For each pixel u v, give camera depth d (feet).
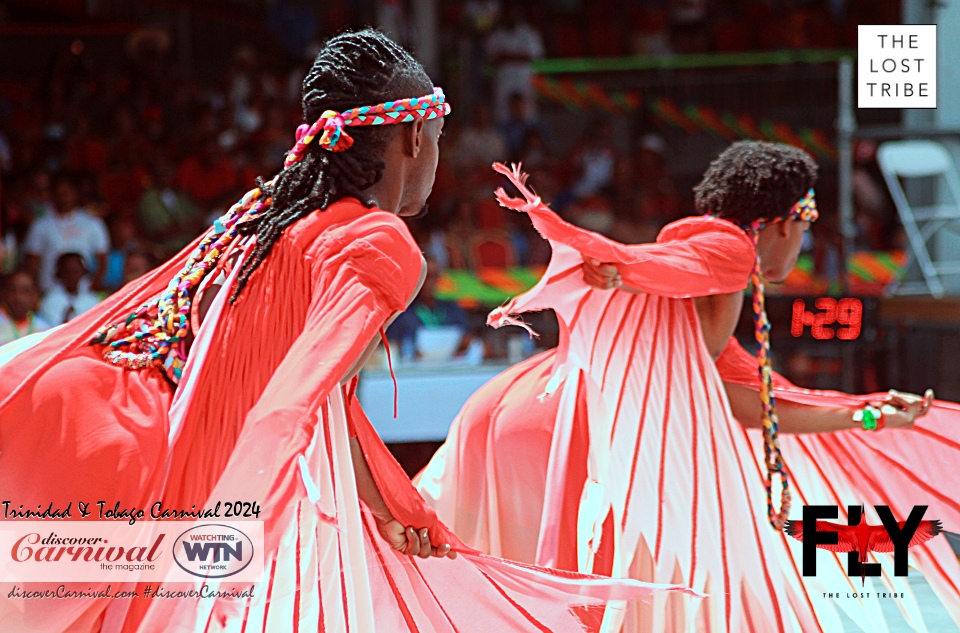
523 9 112.98
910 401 26.40
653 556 23.86
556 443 24.39
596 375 24.67
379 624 18.94
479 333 62.75
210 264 17.15
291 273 16.34
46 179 75.10
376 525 19.20
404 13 103.50
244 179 80.74
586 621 22.26
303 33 106.73
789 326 49.98
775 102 93.45
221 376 16.30
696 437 24.49
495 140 93.35
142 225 74.90
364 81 16.99
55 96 90.27
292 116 92.17
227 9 110.73
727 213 25.46
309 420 14.07
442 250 78.69
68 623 15.79
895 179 71.67
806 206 25.76
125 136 86.99
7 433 15.61
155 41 98.84
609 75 99.40
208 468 16.16
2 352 16.75
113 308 17.15
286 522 13.80
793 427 26.48
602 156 93.56
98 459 15.51
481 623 20.16
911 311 62.49
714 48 105.70
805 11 102.17
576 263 23.65
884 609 30.37
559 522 24.09
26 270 66.90
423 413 45.55
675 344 24.68
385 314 15.52
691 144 96.94
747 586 24.27
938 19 68.44
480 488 25.76
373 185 17.26
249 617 16.20
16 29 95.09
